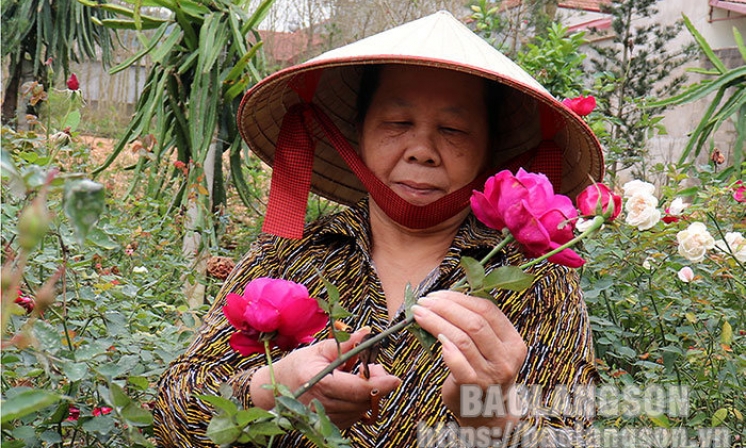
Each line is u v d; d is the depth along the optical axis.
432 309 1.11
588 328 1.49
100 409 1.46
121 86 14.63
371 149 1.54
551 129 1.60
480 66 1.42
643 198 2.21
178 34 3.46
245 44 3.55
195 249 3.38
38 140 2.33
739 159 3.29
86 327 1.74
